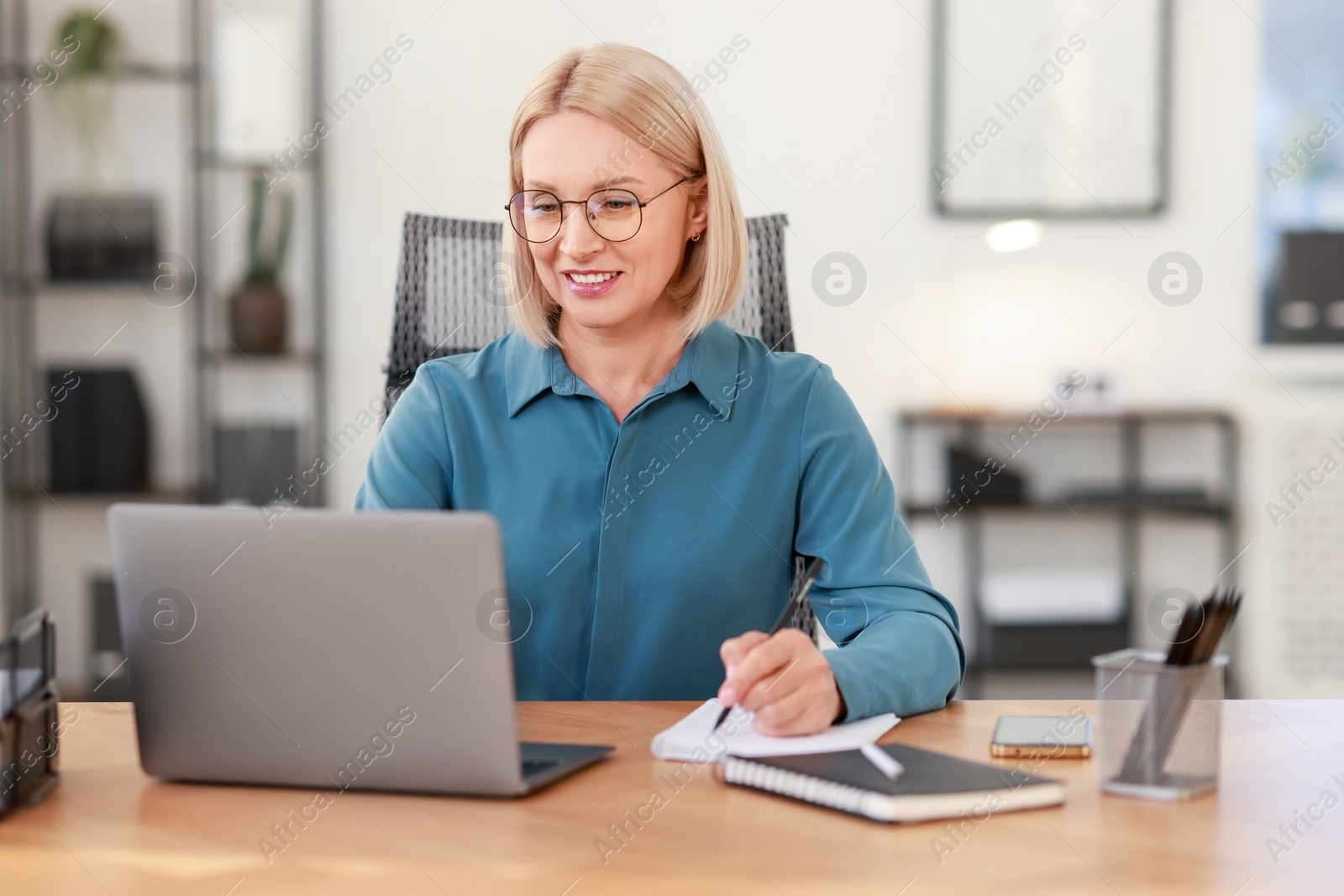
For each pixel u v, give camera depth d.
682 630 1.31
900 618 1.21
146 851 0.77
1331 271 2.94
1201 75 2.95
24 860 0.76
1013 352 2.97
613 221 1.27
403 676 0.85
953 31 2.92
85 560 2.96
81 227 2.89
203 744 0.89
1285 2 2.93
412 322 1.55
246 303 2.86
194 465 2.97
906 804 0.79
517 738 0.84
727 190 1.34
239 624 0.86
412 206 2.91
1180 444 3.01
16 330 2.94
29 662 0.88
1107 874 0.71
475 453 1.36
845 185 2.93
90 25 2.87
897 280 2.96
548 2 2.87
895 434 2.98
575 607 1.32
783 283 1.57
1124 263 2.96
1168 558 3.02
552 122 1.27
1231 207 2.96
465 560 0.83
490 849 0.76
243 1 2.87
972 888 0.69
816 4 2.90
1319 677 3.00
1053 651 2.84
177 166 2.94
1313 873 0.71
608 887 0.70
